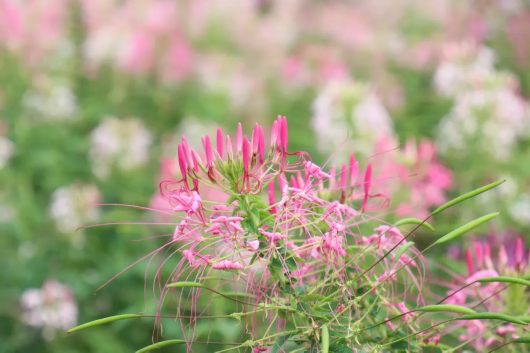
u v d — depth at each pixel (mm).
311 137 6043
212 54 7516
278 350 1436
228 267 1424
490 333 1877
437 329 1526
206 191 3816
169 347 3881
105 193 5477
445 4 9172
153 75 6836
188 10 8250
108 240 5039
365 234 2402
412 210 3873
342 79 6914
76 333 4531
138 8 7242
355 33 8289
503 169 5246
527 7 9172
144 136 5668
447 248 3805
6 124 5953
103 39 6719
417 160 3928
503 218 4547
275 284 1473
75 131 6398
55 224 5094
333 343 1408
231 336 3484
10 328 4727
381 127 4727
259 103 6668
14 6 6559
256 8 9836
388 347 1545
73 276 4750
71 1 7770
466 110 5285
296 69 7223
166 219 4316
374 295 1624
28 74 6480
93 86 6930
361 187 1820
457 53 5871
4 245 5133
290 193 1529
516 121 5348
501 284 1911
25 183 5582
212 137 5758
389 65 7941
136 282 4566
